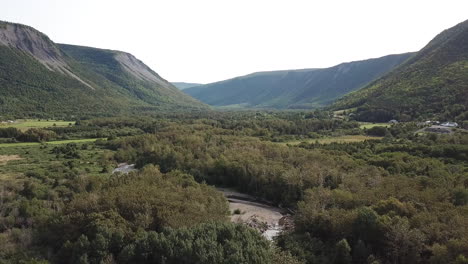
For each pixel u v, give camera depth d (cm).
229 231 4309
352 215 4609
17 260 4212
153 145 10856
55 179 7862
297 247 4472
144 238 4159
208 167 8938
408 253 3931
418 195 5034
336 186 6500
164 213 4944
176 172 8031
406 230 4000
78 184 7212
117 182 6962
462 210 4425
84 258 3934
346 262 4116
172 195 5712
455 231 3878
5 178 7906
